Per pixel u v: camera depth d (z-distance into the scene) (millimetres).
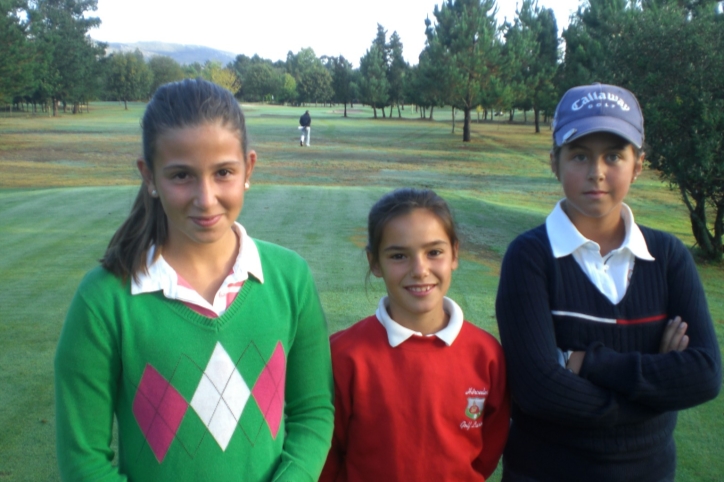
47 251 7141
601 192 1881
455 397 1908
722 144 7785
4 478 2971
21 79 31531
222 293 1632
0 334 4660
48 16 64125
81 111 65562
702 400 1807
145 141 1558
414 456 1887
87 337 1521
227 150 1530
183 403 1547
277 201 10648
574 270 1924
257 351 1638
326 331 1875
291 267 1790
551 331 1882
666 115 8000
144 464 1560
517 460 2020
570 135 1870
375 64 64375
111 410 1588
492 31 32906
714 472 3148
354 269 6395
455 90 33188
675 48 8039
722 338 5039
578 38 26938
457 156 26531
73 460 1518
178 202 1522
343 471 2039
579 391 1790
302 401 1814
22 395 3766
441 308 1994
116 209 9633
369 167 21578
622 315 1884
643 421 1859
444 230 1928
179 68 91125
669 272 1939
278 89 104500
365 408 1914
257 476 1619
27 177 17469
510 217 10398
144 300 1565
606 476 1860
